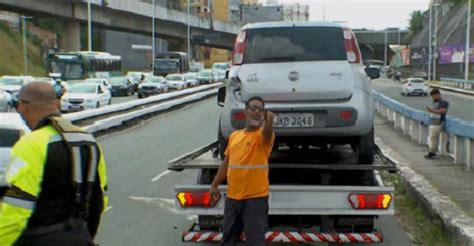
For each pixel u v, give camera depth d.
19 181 3.76
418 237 8.72
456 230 7.79
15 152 3.83
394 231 9.05
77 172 3.92
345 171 7.44
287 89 7.55
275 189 6.95
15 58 68.19
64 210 3.92
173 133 23.64
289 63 7.79
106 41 102.75
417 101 49.34
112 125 24.61
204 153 8.68
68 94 35.12
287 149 9.20
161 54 78.62
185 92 42.03
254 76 7.64
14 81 40.62
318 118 7.56
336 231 7.19
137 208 10.61
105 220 9.73
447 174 12.55
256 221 6.42
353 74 7.68
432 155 15.26
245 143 6.46
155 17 84.44
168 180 13.24
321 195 6.95
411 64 115.00
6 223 3.76
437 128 15.20
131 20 82.19
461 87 69.19
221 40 113.50
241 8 131.75
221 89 8.77
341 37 7.91
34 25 84.69
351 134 7.63
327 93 7.54
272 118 6.45
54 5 64.06
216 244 8.27
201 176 7.53
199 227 7.30
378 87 76.94
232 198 6.49
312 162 8.16
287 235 7.08
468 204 9.47
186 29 100.38
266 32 8.01
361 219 7.17
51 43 85.69
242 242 6.70
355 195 6.92
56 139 3.88
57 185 3.88
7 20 78.12
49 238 3.87
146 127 26.12
